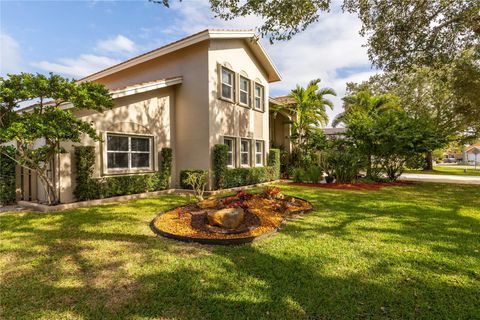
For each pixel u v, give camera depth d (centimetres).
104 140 886
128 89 947
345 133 1536
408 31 957
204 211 647
